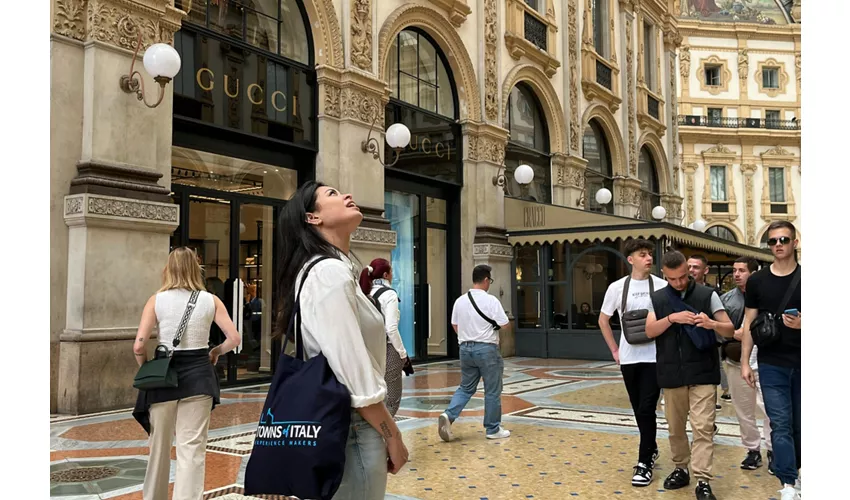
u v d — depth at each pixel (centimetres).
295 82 1006
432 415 708
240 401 773
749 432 480
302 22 1038
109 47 726
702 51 4172
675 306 418
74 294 690
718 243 1536
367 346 207
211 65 877
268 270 972
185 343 355
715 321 405
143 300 736
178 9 813
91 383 680
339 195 215
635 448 544
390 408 455
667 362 416
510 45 1478
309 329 189
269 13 980
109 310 704
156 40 778
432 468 481
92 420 643
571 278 1401
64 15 707
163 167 784
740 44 4178
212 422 646
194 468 341
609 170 1989
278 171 997
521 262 1460
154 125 768
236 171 927
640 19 2238
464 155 1355
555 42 1678
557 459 507
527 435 599
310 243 204
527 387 934
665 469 481
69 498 402
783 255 377
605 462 498
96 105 712
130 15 750
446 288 1347
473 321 580
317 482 177
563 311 1417
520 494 416
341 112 1055
